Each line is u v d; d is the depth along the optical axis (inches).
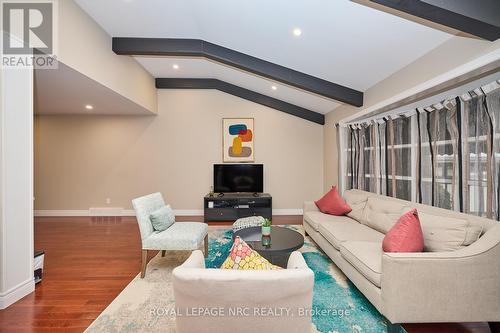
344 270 89.8
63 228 168.9
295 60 131.5
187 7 102.2
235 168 203.5
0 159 74.4
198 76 199.6
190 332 41.0
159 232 103.4
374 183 140.2
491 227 66.9
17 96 78.9
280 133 215.8
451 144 92.7
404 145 119.0
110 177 208.4
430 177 103.8
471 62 77.0
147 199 108.0
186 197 211.5
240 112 212.1
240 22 108.2
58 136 206.4
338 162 180.5
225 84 208.2
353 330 65.5
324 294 82.4
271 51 128.1
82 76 108.1
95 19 112.1
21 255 81.4
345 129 176.1
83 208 207.8
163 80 203.3
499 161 75.9
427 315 62.2
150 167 209.6
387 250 71.6
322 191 217.6
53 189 207.0
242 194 202.7
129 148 208.7
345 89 146.3
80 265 109.0
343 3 84.6
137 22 114.6
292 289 39.4
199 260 54.1
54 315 72.8
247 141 213.2
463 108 87.2
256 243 94.2
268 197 193.0
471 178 84.7
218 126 211.8
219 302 39.4
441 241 71.7
